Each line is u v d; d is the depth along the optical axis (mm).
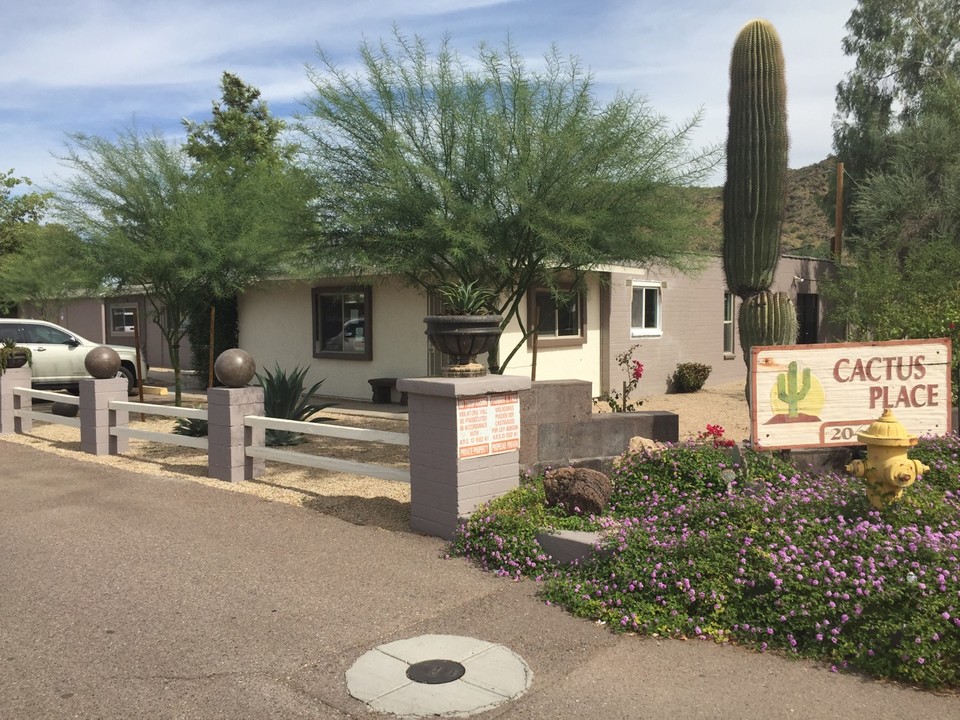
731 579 4840
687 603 4848
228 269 13609
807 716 3791
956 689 4039
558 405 7969
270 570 5848
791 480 6402
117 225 13203
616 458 7852
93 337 28203
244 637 4699
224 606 5172
